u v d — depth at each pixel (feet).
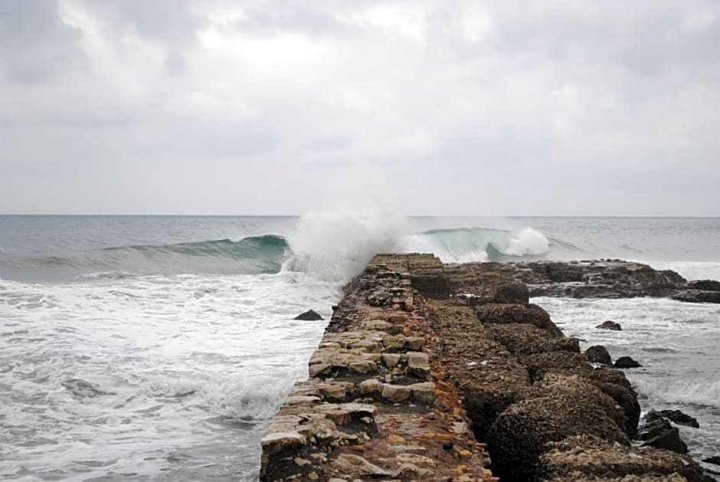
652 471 10.87
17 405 24.99
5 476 18.48
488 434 14.67
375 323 24.22
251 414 24.77
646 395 29.07
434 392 14.93
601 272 73.77
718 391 29.32
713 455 21.17
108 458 19.97
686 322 51.55
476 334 24.50
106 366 30.32
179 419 24.07
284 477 10.39
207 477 18.56
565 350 23.00
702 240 216.33
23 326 39.63
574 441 12.35
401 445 11.95
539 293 66.85
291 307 53.57
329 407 13.39
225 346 35.63
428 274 43.39
